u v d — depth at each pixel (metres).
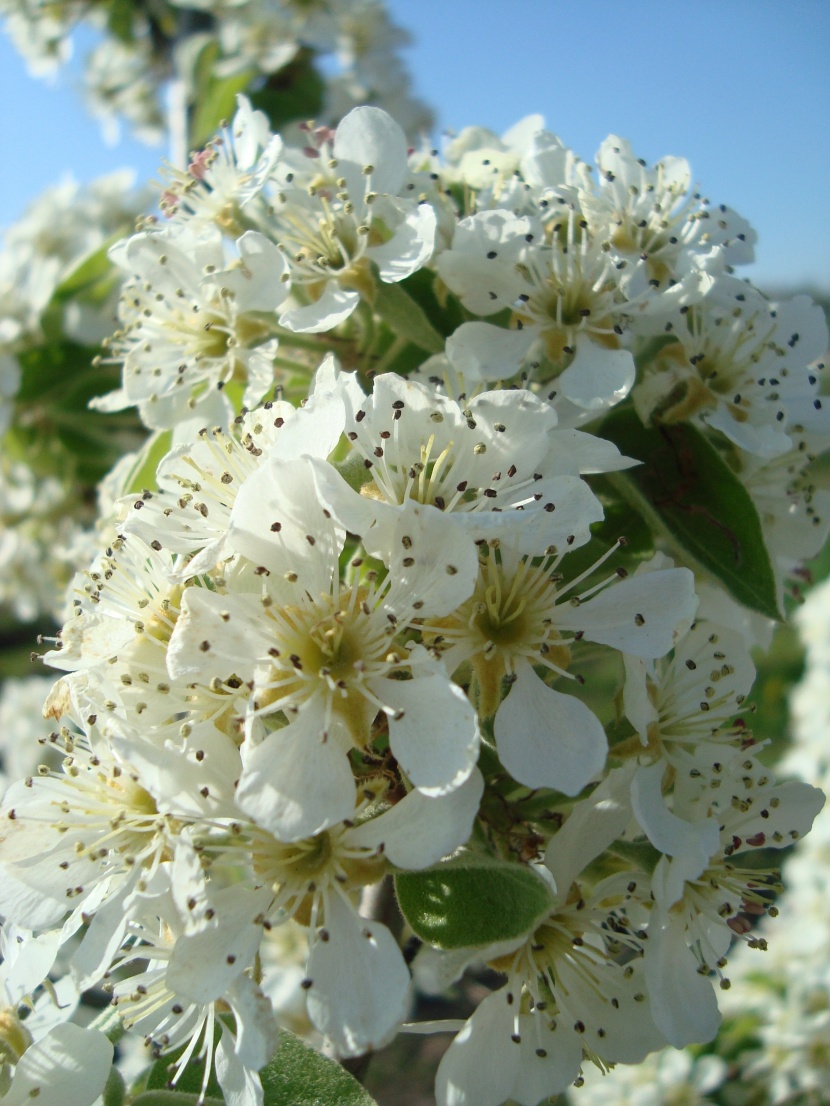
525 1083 0.11
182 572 0.10
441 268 0.14
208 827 0.11
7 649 0.56
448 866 0.10
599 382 0.13
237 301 0.14
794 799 0.12
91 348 0.23
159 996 0.11
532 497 0.11
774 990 0.26
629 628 0.11
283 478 0.10
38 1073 0.11
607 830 0.11
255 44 0.25
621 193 0.14
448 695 0.10
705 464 0.14
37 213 0.25
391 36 0.28
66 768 0.12
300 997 0.20
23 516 0.25
